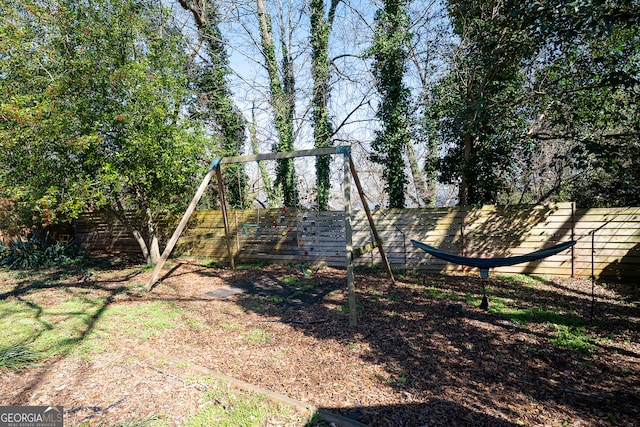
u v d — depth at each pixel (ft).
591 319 15.44
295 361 12.47
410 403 9.70
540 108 23.77
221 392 10.39
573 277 22.21
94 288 23.20
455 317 16.34
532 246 23.12
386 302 18.93
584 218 21.74
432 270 25.66
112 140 23.58
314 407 9.49
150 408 9.59
